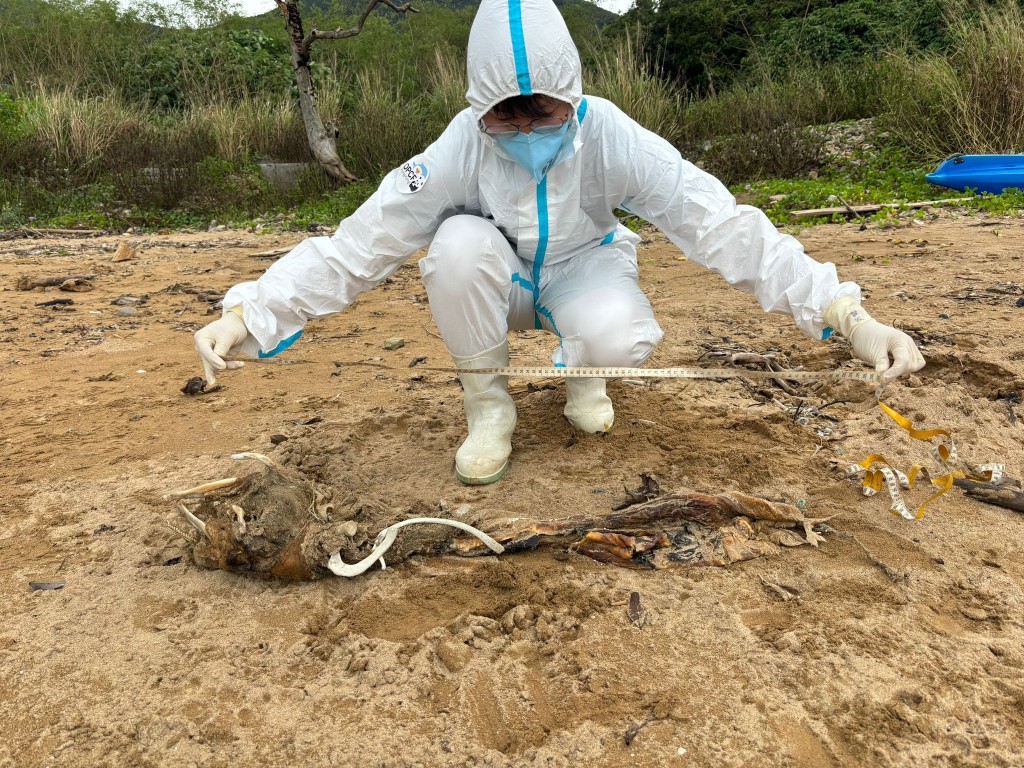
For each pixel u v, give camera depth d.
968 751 1.60
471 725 1.74
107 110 15.27
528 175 2.43
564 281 2.74
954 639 1.91
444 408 3.52
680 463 2.87
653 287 6.02
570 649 1.94
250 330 2.41
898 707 1.71
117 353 4.79
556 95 2.18
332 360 4.43
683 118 13.59
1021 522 2.43
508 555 2.34
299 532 2.24
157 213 12.57
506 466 2.84
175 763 1.66
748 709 1.73
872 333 2.13
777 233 2.35
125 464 3.08
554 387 3.72
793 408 3.39
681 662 1.88
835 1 21.42
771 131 12.43
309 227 11.02
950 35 12.52
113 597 2.22
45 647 2.02
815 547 2.31
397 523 2.34
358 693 1.84
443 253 2.49
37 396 3.98
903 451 2.88
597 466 2.87
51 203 12.92
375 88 16.34
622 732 1.69
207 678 1.90
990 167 9.38
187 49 19.77
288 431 3.33
